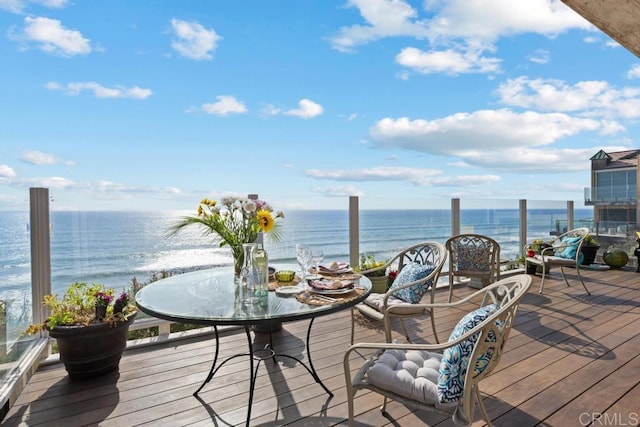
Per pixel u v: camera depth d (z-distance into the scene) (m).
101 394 2.50
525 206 6.96
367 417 2.22
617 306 4.53
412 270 3.02
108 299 2.78
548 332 3.62
